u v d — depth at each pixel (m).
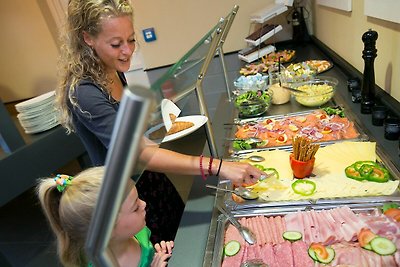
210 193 1.03
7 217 2.75
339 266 0.69
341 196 0.88
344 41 1.80
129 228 0.80
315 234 0.78
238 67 2.53
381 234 0.74
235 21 2.82
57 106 1.15
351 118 1.29
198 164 0.92
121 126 0.28
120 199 0.34
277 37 2.88
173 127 1.13
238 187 1.00
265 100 1.54
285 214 0.87
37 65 3.09
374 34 1.16
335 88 1.51
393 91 1.22
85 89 0.98
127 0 1.02
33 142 2.08
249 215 0.89
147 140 0.44
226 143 1.33
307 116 1.42
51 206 0.90
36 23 2.95
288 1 2.39
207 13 2.81
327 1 2.00
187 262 0.77
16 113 2.83
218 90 2.42
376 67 1.35
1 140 1.91
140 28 2.89
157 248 1.07
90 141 1.09
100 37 0.98
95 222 0.35
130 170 0.32
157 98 0.38
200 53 0.86
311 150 0.96
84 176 0.84
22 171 2.00
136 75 3.09
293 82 1.66
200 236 0.85
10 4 2.85
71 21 1.00
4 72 3.07
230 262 0.74
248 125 1.46
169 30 2.89
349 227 0.77
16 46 2.99
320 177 0.98
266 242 0.79
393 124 1.06
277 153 1.16
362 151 1.05
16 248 2.36
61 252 0.89
